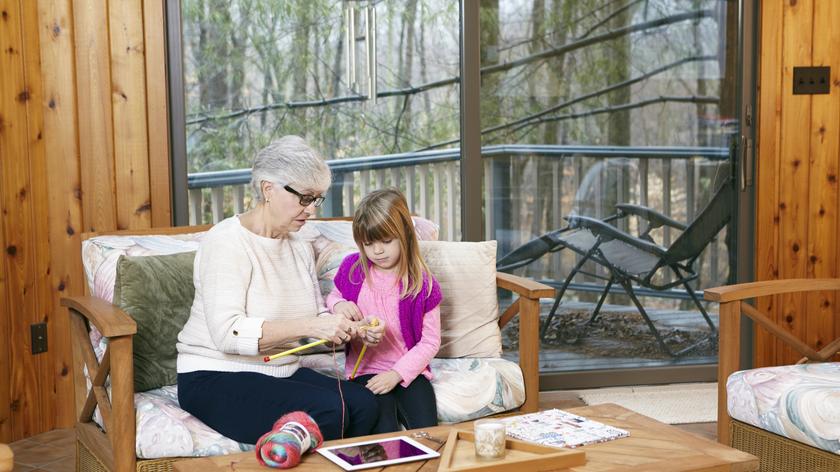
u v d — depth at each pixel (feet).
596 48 11.70
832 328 11.97
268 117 10.97
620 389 11.87
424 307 7.43
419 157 11.50
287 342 6.40
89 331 7.60
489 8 11.41
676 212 12.07
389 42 11.28
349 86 11.20
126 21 10.10
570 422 5.93
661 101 11.91
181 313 7.37
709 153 12.07
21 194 9.75
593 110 11.77
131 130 10.21
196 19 10.59
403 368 7.09
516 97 11.58
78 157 10.07
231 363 6.63
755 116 11.85
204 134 10.75
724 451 5.37
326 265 8.39
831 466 6.72
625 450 5.39
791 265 11.86
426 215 11.59
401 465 5.15
